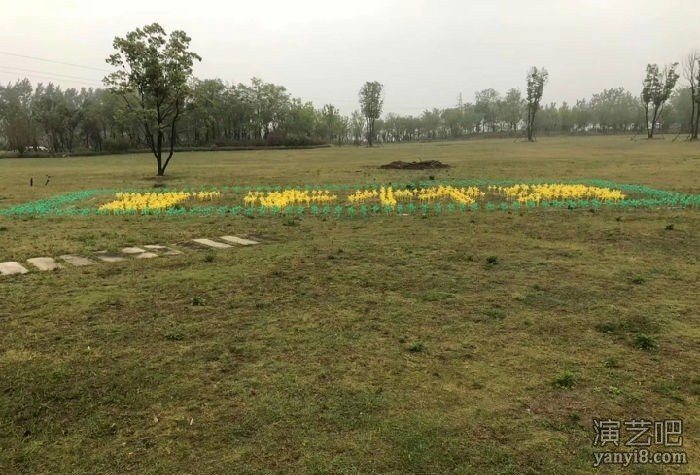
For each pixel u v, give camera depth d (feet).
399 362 16.61
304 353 17.35
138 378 15.60
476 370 16.02
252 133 315.78
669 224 40.68
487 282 25.48
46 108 243.19
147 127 97.14
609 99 426.51
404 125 412.16
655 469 11.40
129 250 33.76
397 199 60.75
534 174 91.50
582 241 35.27
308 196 63.00
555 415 13.44
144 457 11.84
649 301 22.25
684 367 16.03
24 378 15.56
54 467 11.52
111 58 87.04
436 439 12.40
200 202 61.00
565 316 20.61
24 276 27.14
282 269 28.27
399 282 25.63
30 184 84.64
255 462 11.59
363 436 12.55
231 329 19.53
